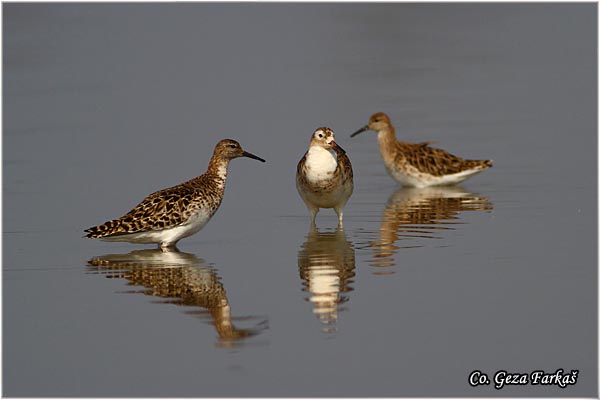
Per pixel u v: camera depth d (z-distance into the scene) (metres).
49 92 27.69
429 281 12.64
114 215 16.73
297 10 39.09
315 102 25.91
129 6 39.59
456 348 10.51
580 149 21.38
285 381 9.86
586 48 32.41
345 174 15.96
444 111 25.16
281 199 17.89
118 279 13.15
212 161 14.99
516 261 13.47
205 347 10.70
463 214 16.69
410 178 19.47
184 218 14.33
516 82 28.34
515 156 21.02
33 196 18.00
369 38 34.94
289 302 11.96
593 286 12.27
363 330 11.00
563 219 15.92
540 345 10.56
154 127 23.53
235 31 35.78
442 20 37.97
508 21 37.28
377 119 19.73
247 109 25.14
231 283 12.82
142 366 10.27
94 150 21.56
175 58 31.83
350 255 14.08
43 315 11.77
